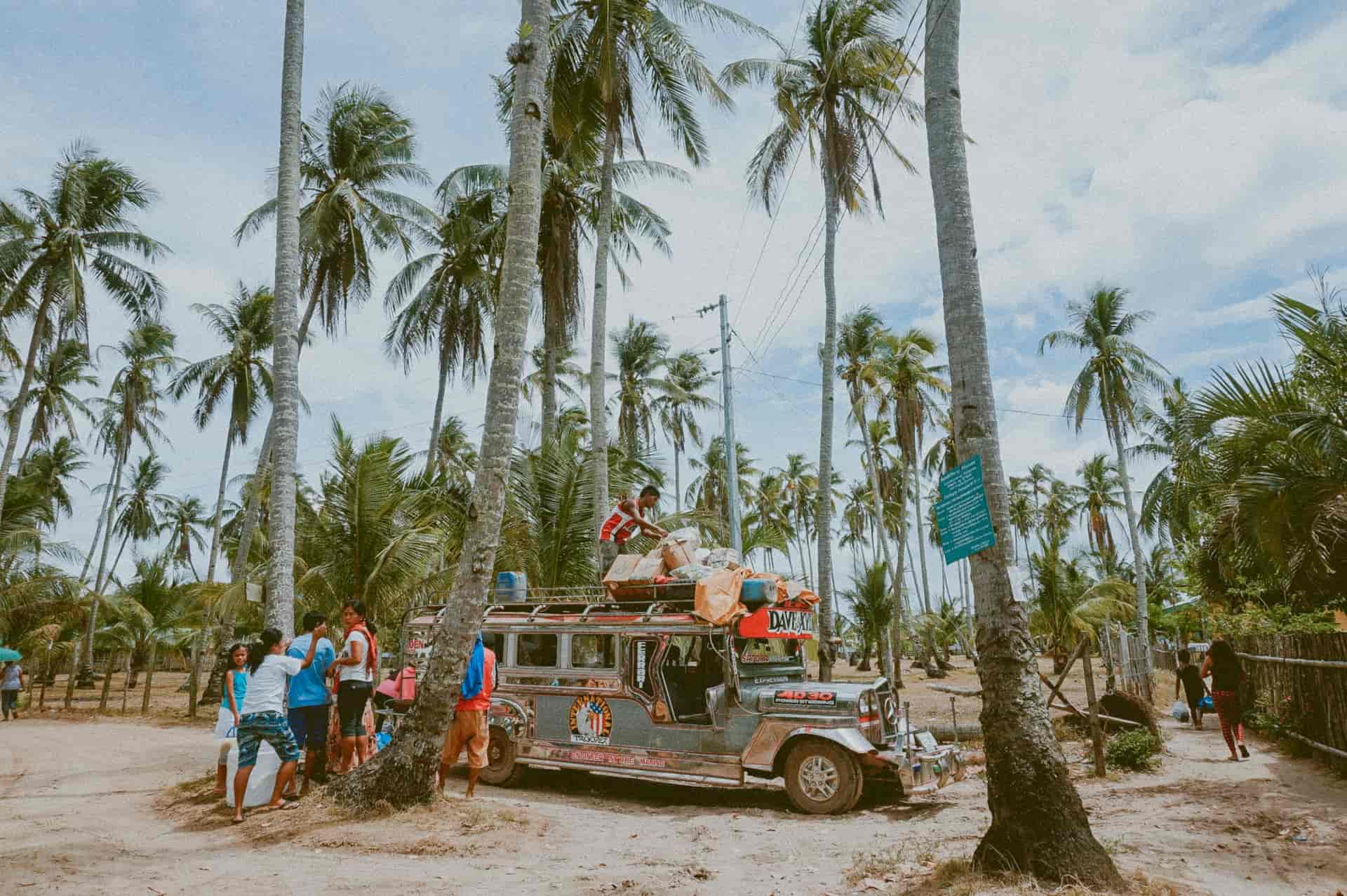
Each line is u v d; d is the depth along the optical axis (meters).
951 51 6.94
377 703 11.88
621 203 23.92
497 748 11.28
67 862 6.39
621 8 16.58
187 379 34.28
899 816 8.62
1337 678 10.13
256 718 8.05
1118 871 5.60
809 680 11.17
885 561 33.16
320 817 7.64
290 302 12.60
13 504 27.41
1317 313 9.71
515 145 9.10
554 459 17.06
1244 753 11.20
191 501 63.47
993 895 5.02
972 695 25.17
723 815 9.02
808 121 21.88
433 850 6.66
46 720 23.47
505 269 8.89
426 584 13.99
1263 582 16.23
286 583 11.73
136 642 27.55
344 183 25.02
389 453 13.16
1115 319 36.19
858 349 38.72
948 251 6.59
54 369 38.00
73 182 26.81
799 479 65.81
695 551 10.98
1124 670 19.06
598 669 10.63
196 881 5.84
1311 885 5.49
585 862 6.54
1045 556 18.39
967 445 6.20
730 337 23.39
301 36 13.74
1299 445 9.33
